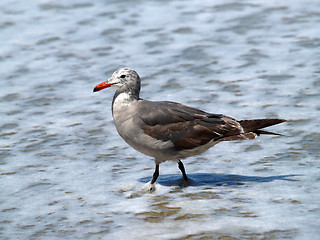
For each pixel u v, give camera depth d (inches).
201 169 470.0
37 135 540.1
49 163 484.7
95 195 428.5
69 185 445.7
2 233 373.7
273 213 379.9
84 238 361.1
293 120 541.0
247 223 367.2
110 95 634.8
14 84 661.9
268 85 625.6
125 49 751.7
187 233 358.0
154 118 434.6
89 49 756.6
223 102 591.5
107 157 496.7
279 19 816.9
